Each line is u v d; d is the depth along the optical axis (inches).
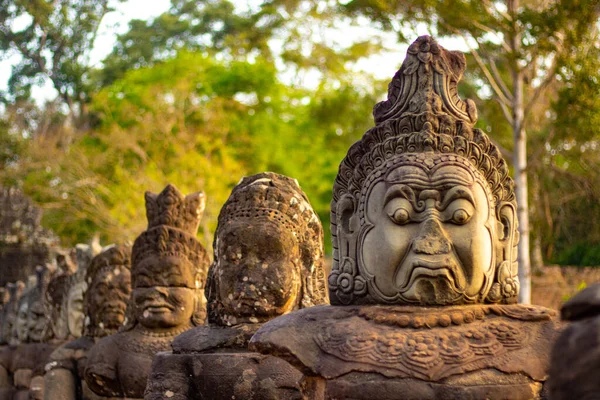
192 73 1114.1
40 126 1348.4
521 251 591.8
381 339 158.6
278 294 222.2
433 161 168.9
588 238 744.3
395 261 166.2
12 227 1164.5
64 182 977.5
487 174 173.6
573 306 100.9
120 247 347.9
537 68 690.8
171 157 997.2
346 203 175.0
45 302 439.2
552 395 99.0
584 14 552.4
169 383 218.4
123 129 1036.5
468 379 153.6
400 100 175.0
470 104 176.6
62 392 329.1
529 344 159.0
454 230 166.7
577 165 742.5
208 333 226.1
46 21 1385.3
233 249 224.7
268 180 234.4
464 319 161.3
